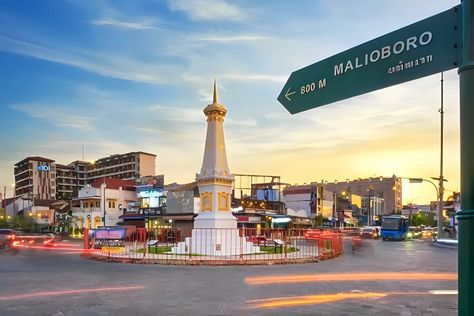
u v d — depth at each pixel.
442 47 3.09
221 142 24.50
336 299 10.66
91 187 66.19
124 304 10.02
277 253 23.78
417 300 10.52
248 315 8.88
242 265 19.30
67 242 44.66
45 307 9.64
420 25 3.22
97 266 18.83
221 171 24.00
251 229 27.50
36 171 112.19
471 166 2.81
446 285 13.06
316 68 3.91
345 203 104.12
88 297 10.91
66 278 14.61
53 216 75.31
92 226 62.91
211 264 19.38
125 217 56.09
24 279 14.32
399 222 53.00
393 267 18.53
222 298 10.82
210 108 24.44
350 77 3.64
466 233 2.78
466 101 2.85
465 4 2.90
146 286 12.80
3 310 9.34
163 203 57.38
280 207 61.19
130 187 68.12
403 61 3.30
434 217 133.25
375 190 149.12
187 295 11.26
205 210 24.22
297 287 12.67
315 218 70.44
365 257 24.44
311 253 24.17
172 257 21.09
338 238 27.16
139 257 21.17
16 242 36.09
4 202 91.25
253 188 65.06
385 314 8.94
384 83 3.40
